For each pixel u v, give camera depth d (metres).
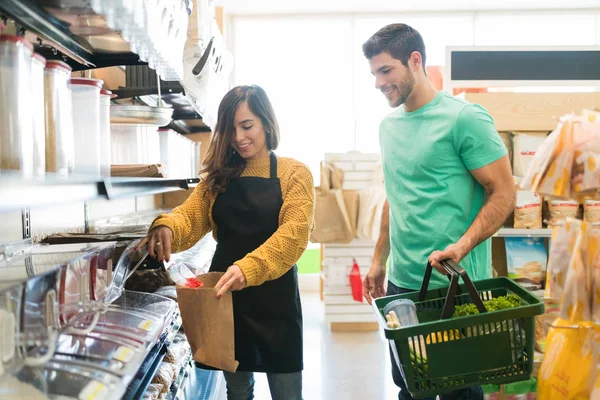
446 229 1.93
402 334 1.33
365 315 4.68
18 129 0.97
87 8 1.21
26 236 1.80
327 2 5.79
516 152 2.80
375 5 5.92
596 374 1.83
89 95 1.37
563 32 6.23
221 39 3.04
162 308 1.54
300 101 6.26
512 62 2.96
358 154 4.56
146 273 1.93
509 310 1.35
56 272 1.07
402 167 2.04
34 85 1.04
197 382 2.80
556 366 2.03
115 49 1.67
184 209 1.89
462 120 1.88
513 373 1.42
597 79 2.98
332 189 4.59
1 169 0.93
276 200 1.84
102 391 0.95
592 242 1.78
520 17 6.19
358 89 6.24
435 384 1.40
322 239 4.55
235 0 5.68
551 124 2.80
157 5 1.25
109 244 1.54
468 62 2.97
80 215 2.40
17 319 0.89
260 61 6.23
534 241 2.94
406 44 1.92
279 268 1.67
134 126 2.15
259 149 1.87
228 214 1.86
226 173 1.86
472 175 1.93
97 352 1.08
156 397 1.60
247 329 1.85
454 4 5.91
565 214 2.72
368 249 4.65
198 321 1.49
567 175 1.74
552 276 1.94
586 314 1.78
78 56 1.66
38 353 0.95
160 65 1.60
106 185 1.16
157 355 1.75
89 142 1.38
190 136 4.09
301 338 1.91
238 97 1.82
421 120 1.99
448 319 1.34
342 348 4.22
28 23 1.30
